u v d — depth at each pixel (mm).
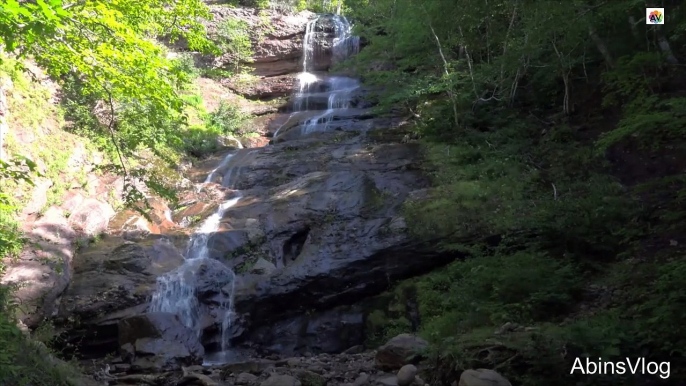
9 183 11914
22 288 10133
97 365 9617
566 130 14125
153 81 7574
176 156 16500
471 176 13250
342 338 10812
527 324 7809
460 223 11438
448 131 15664
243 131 19891
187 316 10891
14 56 14609
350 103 21109
